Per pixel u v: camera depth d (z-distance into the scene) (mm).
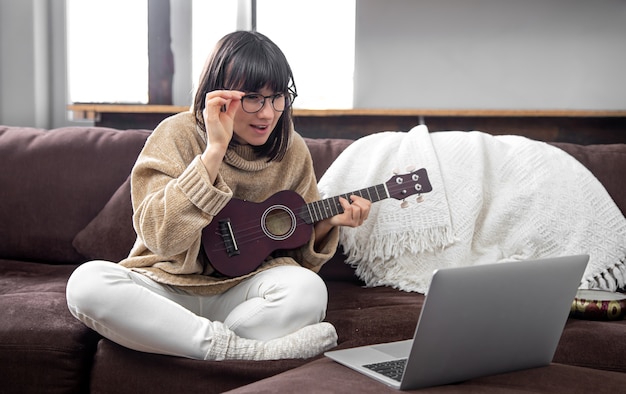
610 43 2652
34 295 1713
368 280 2006
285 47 2883
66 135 2287
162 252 1528
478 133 2139
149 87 2943
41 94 2934
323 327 1535
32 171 2219
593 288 1864
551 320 1278
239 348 1473
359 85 2812
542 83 2703
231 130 1532
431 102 2768
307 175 1854
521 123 2676
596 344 1519
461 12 2717
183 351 1459
